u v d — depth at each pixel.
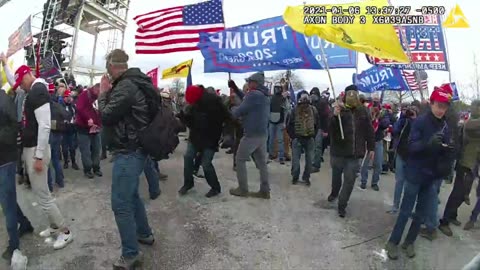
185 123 5.46
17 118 3.71
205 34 6.92
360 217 5.03
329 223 4.77
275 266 3.68
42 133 3.60
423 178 3.75
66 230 3.99
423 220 4.06
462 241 4.40
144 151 3.32
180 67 10.20
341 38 5.30
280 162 8.27
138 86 3.24
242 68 6.78
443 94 3.63
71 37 19.83
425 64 6.77
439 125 3.73
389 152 8.02
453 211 4.93
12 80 4.46
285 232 4.45
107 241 4.11
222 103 5.34
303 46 6.62
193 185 5.82
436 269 3.71
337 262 3.79
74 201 5.29
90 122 6.35
